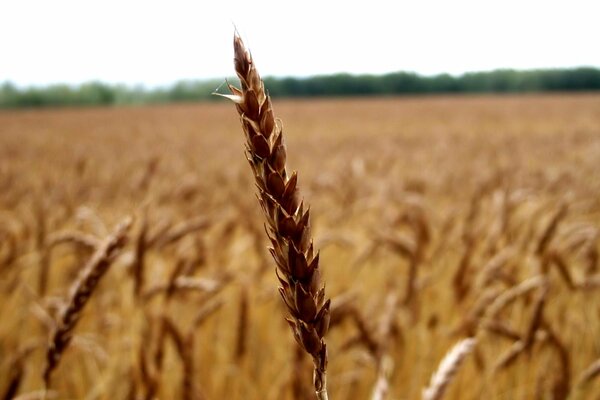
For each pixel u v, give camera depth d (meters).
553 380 3.45
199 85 104.75
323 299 1.06
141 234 3.52
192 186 8.71
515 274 4.67
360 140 29.44
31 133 37.72
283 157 1.00
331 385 4.32
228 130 39.34
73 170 14.93
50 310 4.03
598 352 4.48
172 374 4.09
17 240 5.43
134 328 3.61
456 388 3.89
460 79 101.62
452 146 23.81
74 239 3.96
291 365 3.50
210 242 5.82
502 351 4.32
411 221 6.52
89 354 4.38
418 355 4.67
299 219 1.02
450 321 4.89
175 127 42.88
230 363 4.51
